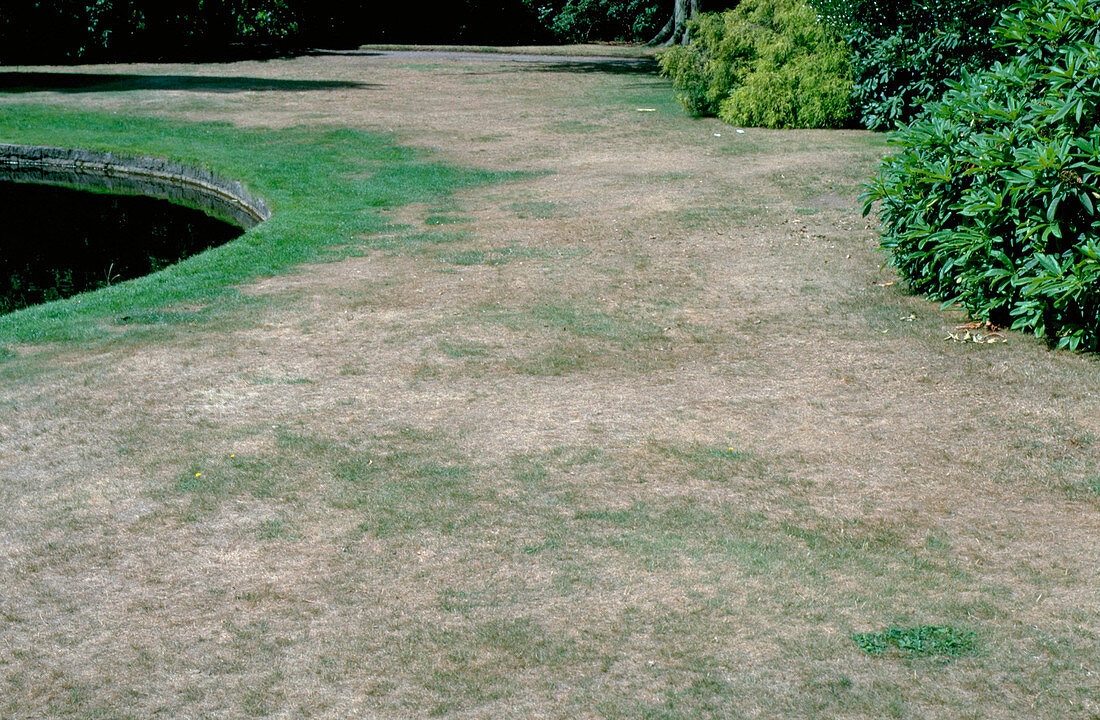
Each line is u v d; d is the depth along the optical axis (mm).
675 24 33094
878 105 16125
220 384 5883
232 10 33438
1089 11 6383
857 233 9727
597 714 2965
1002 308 6719
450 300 7660
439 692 3086
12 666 3254
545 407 5465
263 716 2988
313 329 6969
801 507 4301
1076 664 3160
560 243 9570
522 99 21703
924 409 5363
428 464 4746
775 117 17094
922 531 4086
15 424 5289
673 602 3566
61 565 3879
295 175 13688
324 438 5062
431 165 14219
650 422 5234
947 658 3203
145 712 3016
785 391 5668
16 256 10961
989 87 6938
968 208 6395
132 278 9852
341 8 37656
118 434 5141
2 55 29812
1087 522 4141
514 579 3736
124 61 30828
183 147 16031
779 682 3098
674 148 15336
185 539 4062
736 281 8086
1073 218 6180
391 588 3688
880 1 15219
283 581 3742
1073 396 5480
